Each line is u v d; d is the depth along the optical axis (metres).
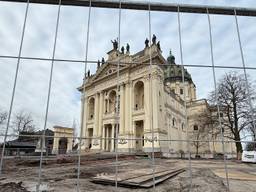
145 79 43.81
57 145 40.81
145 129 41.25
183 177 12.02
